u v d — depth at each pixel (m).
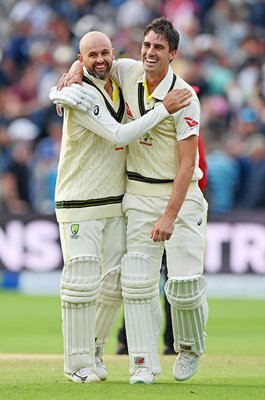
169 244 25.70
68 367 26.19
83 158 25.69
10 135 66.69
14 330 44.09
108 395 23.75
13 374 28.23
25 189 63.81
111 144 25.69
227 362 32.25
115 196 25.95
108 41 25.42
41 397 23.47
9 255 60.03
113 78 25.92
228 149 63.31
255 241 57.41
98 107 25.14
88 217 25.73
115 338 41.56
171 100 24.91
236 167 61.69
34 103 71.56
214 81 68.50
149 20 76.06
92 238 25.78
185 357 26.58
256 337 41.66
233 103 67.88
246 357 33.91
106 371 27.16
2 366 30.34
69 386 25.19
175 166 25.58
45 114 68.12
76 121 25.44
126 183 26.06
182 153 25.19
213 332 43.50
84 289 25.66
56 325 46.03
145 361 25.88
